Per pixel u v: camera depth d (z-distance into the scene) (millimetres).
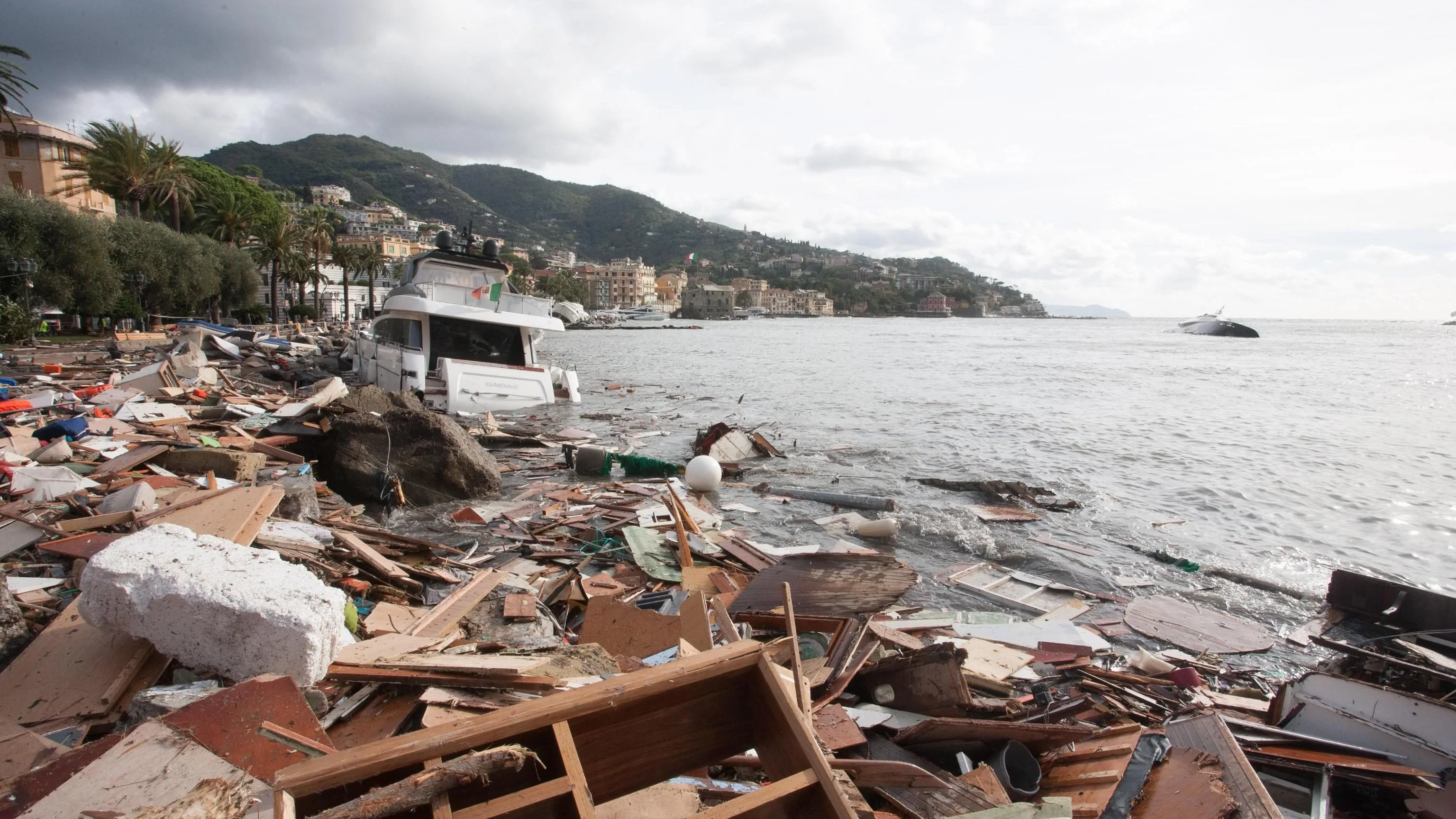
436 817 2342
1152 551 11750
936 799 4227
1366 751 5227
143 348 35125
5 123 58875
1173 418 27422
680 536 9992
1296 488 16281
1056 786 4684
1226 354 77625
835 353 71562
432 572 8141
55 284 39781
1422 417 28234
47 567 6277
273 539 7324
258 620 4273
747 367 50844
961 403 31016
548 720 2656
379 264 101875
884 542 11844
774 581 7961
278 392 23938
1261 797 4168
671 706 2932
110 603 4398
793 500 14242
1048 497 14867
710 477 14398
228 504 7488
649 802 3672
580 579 8898
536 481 15055
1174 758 4605
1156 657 7543
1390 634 8648
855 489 15117
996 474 17078
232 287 62125
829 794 2549
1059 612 9180
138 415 14766
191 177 58562
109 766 3281
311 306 94438
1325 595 9961
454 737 2531
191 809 2959
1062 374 48000
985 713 5812
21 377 20531
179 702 4043
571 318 24203
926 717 5629
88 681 4355
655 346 82562
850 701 5828
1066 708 6137
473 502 13039
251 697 3740
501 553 10219
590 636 6555
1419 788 4820
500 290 21562
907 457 18812
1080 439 22109
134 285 46531
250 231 74250
